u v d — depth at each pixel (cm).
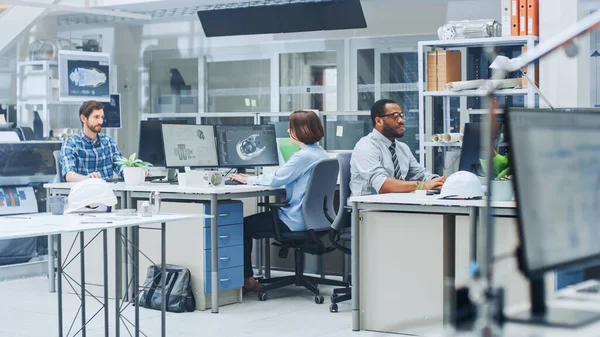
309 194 522
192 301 509
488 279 101
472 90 584
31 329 464
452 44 595
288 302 541
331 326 463
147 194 525
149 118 913
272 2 805
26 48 768
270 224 549
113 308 520
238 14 817
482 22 590
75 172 589
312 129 535
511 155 100
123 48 912
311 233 525
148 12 877
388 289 431
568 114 106
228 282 520
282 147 646
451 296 105
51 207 417
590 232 107
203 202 516
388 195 453
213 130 607
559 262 103
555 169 104
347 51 809
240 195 520
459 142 590
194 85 898
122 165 570
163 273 409
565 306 108
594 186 108
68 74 784
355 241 438
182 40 900
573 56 101
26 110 759
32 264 649
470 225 398
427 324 114
